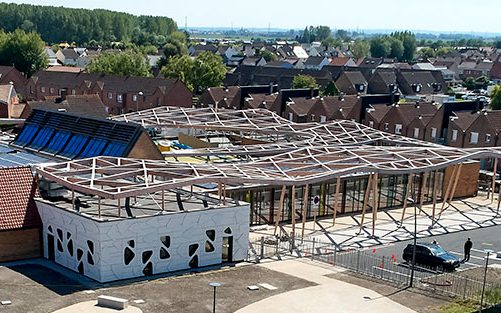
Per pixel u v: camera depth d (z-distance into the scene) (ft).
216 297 125.29
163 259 141.79
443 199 223.30
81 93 437.58
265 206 187.93
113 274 134.62
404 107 342.23
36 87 463.01
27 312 113.91
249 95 403.75
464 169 228.63
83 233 136.15
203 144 279.90
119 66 481.87
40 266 143.33
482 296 121.39
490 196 234.38
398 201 214.90
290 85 522.06
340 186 200.75
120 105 419.54
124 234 134.72
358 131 251.80
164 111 275.39
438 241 175.11
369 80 542.98
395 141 239.30
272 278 138.82
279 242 168.66
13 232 145.38
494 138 297.74
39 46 552.00
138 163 160.66
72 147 201.57
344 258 156.25
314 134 243.19
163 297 124.67
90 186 139.95
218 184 162.81
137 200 155.74
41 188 156.56
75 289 127.95
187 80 483.10
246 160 217.77
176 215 141.69
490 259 159.53
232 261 152.25
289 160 183.83
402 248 167.63
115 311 115.65
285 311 119.34
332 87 466.29
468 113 323.57
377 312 120.06
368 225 190.29
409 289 133.39
